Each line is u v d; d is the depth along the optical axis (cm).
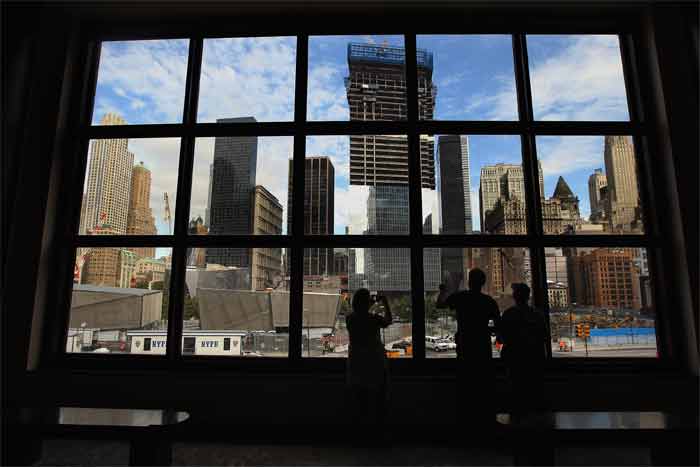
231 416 368
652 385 361
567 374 375
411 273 404
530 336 324
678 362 380
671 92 398
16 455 283
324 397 367
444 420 359
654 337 390
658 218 400
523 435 242
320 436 361
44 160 417
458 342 338
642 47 428
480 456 318
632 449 328
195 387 374
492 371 327
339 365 389
